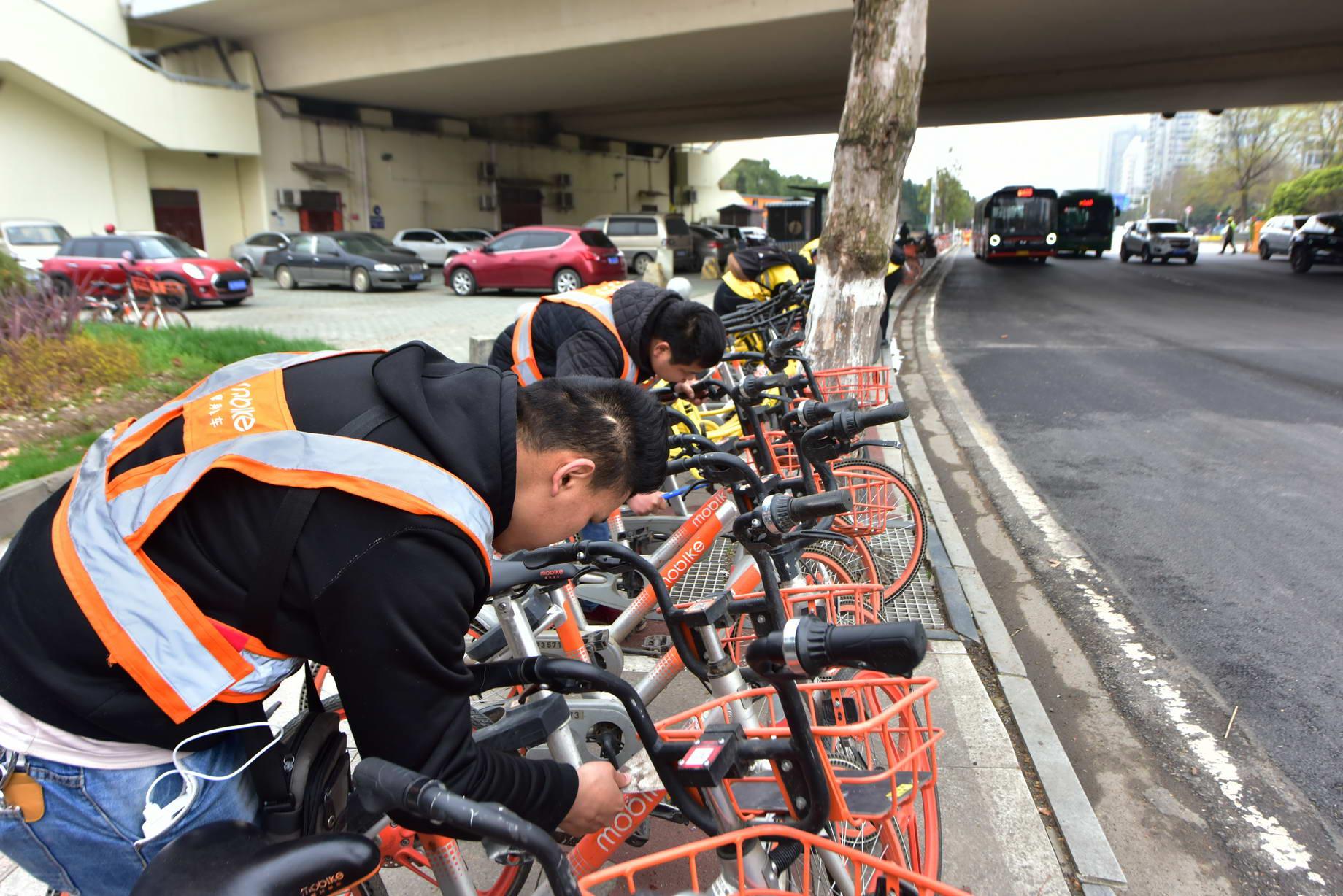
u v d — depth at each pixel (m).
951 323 14.09
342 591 1.17
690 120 29.98
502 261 18.47
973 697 3.15
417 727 1.19
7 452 5.47
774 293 6.48
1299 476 5.64
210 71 23.20
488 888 2.27
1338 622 3.74
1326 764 2.84
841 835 1.54
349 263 19.47
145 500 1.24
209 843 1.17
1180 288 19.59
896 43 4.96
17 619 1.26
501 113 28.91
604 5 18.05
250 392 1.36
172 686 1.21
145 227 22.14
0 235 17.28
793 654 1.18
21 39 18.56
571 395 1.41
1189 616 3.84
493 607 1.98
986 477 5.85
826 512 1.77
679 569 2.61
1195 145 53.03
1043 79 22.89
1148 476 5.75
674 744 1.46
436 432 1.29
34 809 1.30
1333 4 15.69
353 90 23.48
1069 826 2.50
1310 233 23.75
